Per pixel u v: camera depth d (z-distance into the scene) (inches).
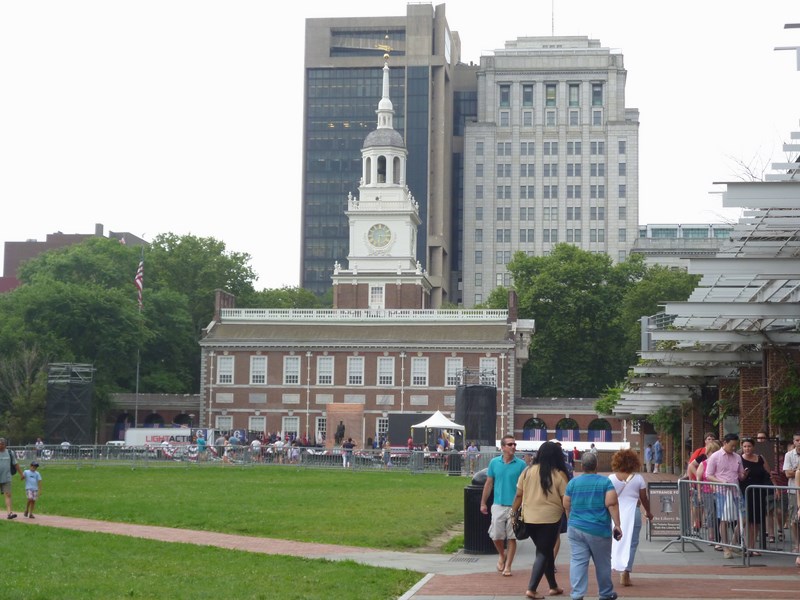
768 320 1755.7
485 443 3430.1
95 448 3245.6
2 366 4384.8
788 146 1285.7
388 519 1611.7
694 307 1569.9
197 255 6205.7
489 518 1242.6
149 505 1809.8
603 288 6259.8
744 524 1110.4
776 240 1389.0
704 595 919.0
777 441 1770.4
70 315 4655.5
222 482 2487.7
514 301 4872.0
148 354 5324.8
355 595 915.4
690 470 1289.4
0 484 1624.0
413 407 4719.5
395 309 4931.1
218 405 4800.7
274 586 960.3
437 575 1059.9
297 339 4785.9
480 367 4709.6
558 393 6097.4
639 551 1251.8
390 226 5344.5
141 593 919.0
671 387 2593.5
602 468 3565.5
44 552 1179.3
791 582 997.2
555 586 942.4
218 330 4886.8
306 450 3442.4
